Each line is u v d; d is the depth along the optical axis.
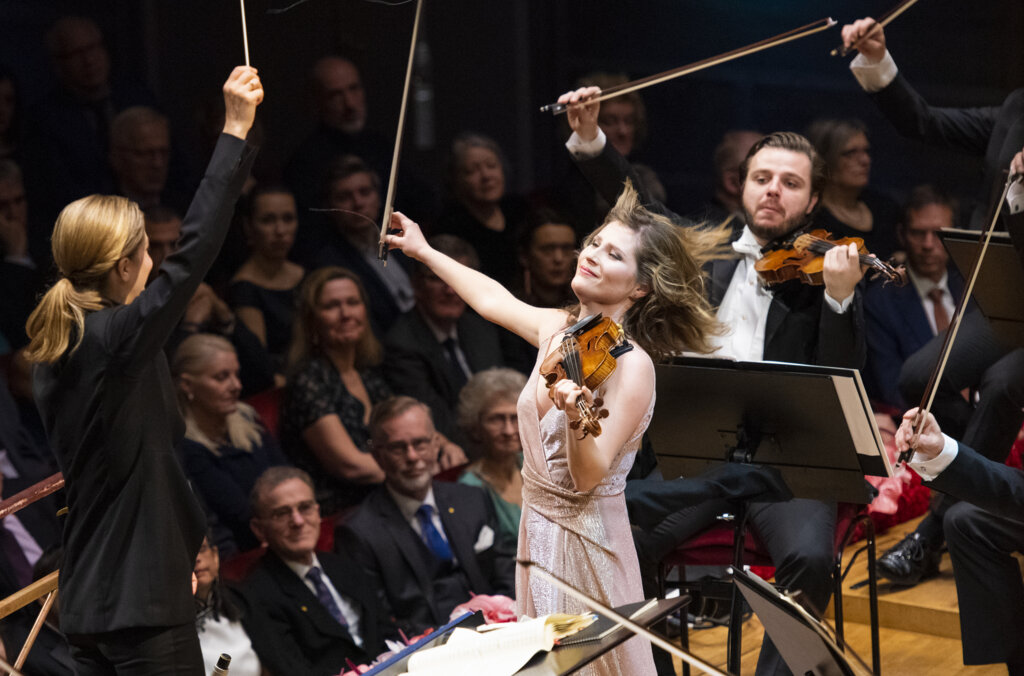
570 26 25.03
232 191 8.25
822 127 19.50
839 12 26.41
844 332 10.43
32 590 8.91
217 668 8.00
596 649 6.68
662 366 9.41
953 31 27.28
